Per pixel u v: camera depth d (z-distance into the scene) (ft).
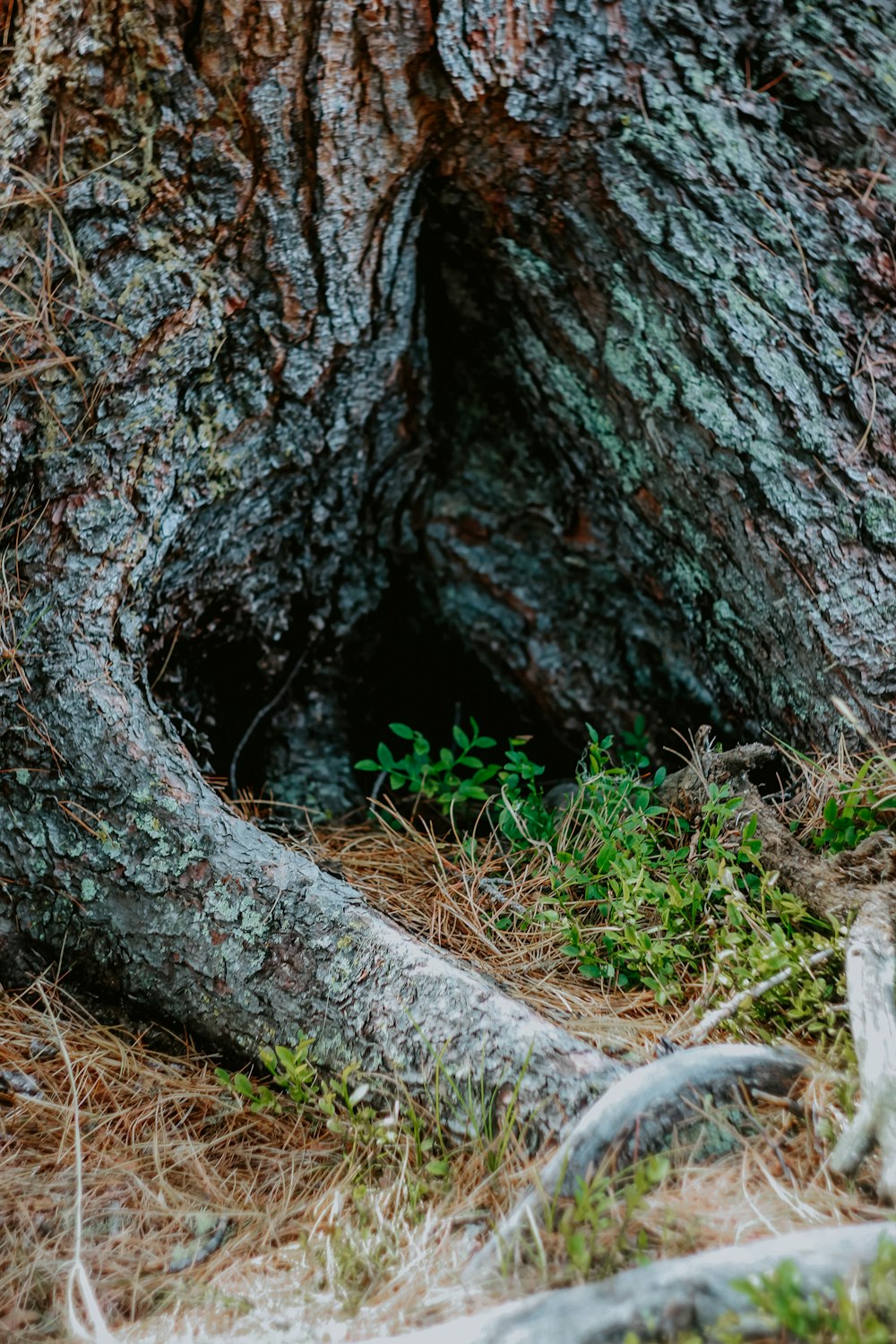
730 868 7.99
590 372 9.89
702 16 8.85
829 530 8.81
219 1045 7.80
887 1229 5.35
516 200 9.27
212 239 8.56
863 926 7.25
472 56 8.30
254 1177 6.82
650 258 9.01
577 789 10.25
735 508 9.27
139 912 8.05
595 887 8.55
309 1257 6.12
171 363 8.64
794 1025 7.22
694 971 7.96
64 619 8.46
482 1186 6.36
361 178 8.73
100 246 8.20
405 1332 5.42
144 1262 6.20
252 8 7.77
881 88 8.92
